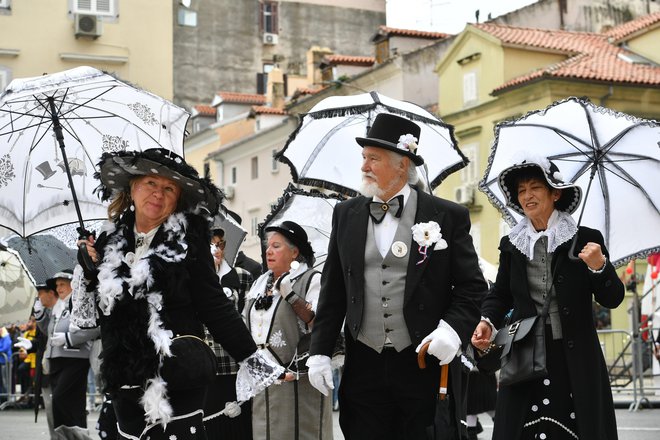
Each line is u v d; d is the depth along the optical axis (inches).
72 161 284.7
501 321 245.0
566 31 1577.3
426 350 209.0
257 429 296.8
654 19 1480.1
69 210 285.4
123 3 1315.2
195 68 2352.4
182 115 295.0
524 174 241.1
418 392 214.4
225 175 2175.2
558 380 233.6
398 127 223.6
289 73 2295.8
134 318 198.2
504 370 238.4
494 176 294.2
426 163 356.5
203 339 205.9
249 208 2063.2
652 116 1390.3
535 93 1379.2
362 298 218.2
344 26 2448.3
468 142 1509.6
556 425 232.8
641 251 283.7
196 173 204.2
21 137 282.2
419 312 214.8
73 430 427.2
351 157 378.3
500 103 1439.5
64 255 443.5
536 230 241.4
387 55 1825.8
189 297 203.3
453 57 1547.7
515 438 236.4
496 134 293.4
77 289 207.9
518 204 245.8
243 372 207.0
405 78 1659.7
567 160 287.7
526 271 240.1
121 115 288.2
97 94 285.0
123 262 204.2
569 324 233.5
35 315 466.6
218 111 2260.1
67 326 421.1
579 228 239.8
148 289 198.8
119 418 203.9
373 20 2471.7
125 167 204.5
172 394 199.8
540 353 233.8
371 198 225.1
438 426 209.0
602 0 1739.7
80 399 430.3
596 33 1692.9
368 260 219.3
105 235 209.8
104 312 201.0
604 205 285.4
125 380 197.3
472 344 240.1
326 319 225.3
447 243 218.4
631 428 509.0
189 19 2348.7
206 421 307.7
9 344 786.2
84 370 429.1
